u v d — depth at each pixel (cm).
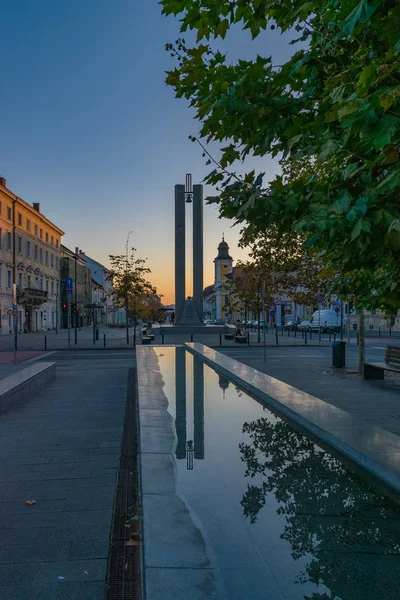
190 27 380
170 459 408
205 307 14525
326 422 505
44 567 344
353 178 324
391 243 278
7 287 4884
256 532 283
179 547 253
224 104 360
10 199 4962
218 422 561
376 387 1134
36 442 687
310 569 243
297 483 365
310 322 5162
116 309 3262
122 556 363
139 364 1131
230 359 1170
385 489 355
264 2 343
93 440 699
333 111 296
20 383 1001
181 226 4388
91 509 449
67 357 2244
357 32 313
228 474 384
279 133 374
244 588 223
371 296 451
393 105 254
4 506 455
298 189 346
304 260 1755
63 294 7144
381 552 262
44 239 6256
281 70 371
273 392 693
